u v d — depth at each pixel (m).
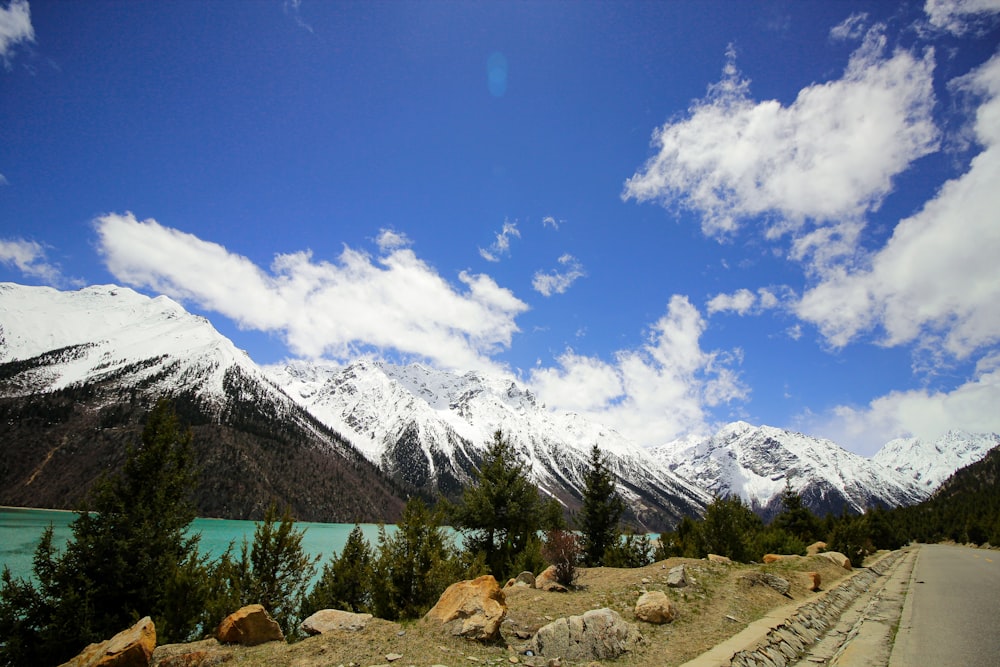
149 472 19.67
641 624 14.63
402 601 16.92
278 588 18.69
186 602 16.77
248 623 12.08
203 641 12.15
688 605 16.67
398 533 17.92
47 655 15.72
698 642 12.88
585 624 12.47
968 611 18.38
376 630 12.30
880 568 39.03
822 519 59.53
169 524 18.86
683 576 19.27
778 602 18.36
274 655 10.95
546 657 11.73
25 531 74.62
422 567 17.39
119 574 17.19
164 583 17.58
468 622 12.38
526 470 29.80
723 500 31.25
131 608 17.30
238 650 11.48
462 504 28.75
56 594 16.70
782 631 14.56
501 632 13.24
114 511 18.77
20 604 16.30
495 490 28.14
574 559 20.27
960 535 99.44
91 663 10.59
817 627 16.72
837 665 12.30
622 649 11.98
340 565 23.17
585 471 34.31
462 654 11.16
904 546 87.94
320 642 11.59
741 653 11.84
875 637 15.00
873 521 71.12
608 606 15.97
